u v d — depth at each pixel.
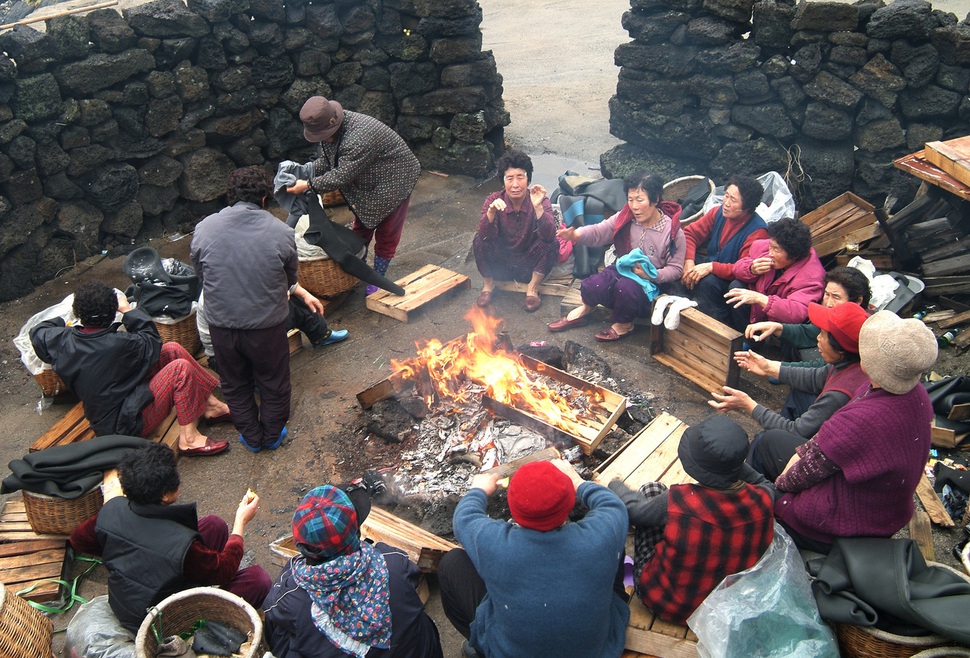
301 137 7.50
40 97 5.89
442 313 5.95
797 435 3.77
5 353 5.63
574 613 2.73
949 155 5.20
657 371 5.25
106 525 3.24
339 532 2.80
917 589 3.01
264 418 4.63
